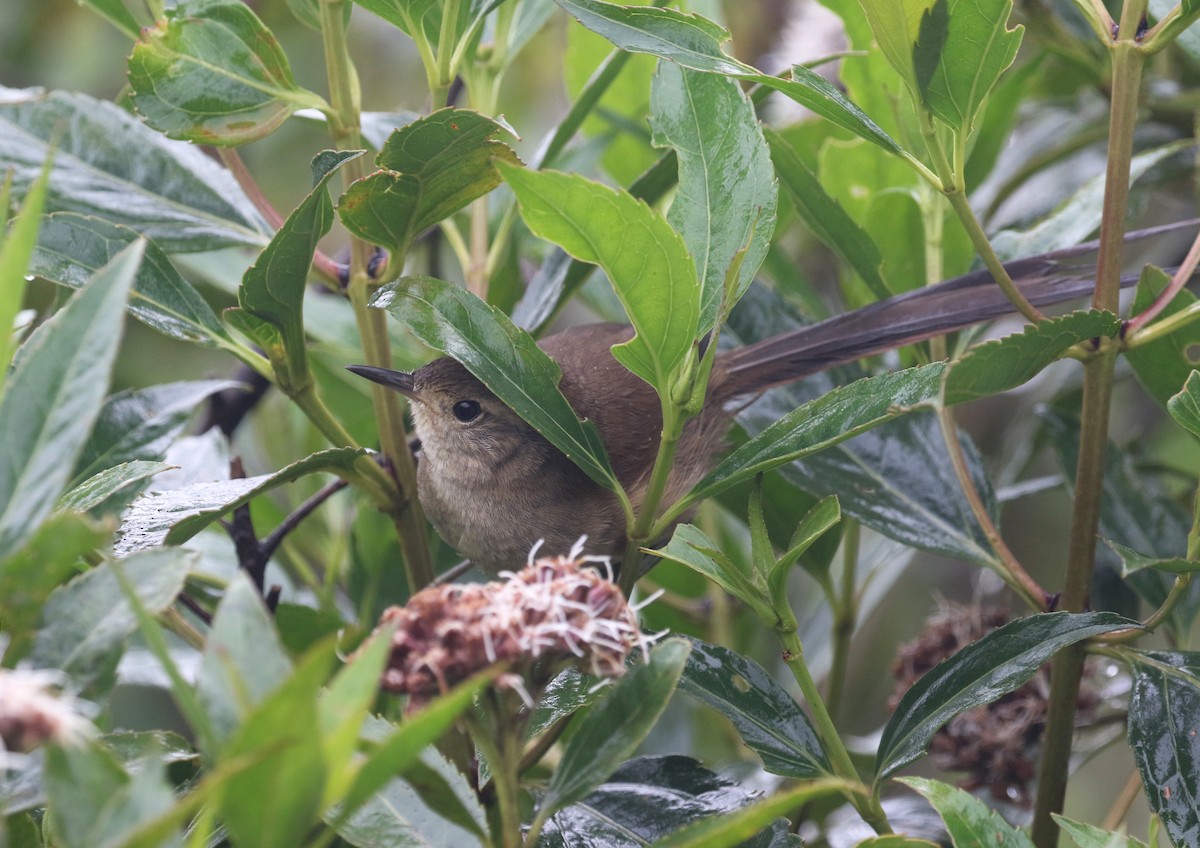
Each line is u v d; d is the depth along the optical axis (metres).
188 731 9.72
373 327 5.72
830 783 3.25
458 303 4.75
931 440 6.46
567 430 4.72
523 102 11.40
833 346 6.79
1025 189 9.01
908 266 7.47
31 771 3.18
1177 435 10.19
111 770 2.71
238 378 8.16
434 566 7.83
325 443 8.00
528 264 8.95
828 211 6.34
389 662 3.50
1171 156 8.57
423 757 3.69
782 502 7.04
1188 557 4.88
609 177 9.12
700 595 8.19
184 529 4.77
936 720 4.79
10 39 11.01
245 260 8.18
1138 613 6.70
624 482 7.11
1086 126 9.02
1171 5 6.05
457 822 3.52
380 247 5.88
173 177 6.17
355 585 7.30
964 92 4.65
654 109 4.80
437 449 7.32
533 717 4.54
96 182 6.07
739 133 4.70
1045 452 10.87
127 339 10.24
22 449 3.03
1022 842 3.77
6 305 3.07
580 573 3.72
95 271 5.37
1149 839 4.75
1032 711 6.80
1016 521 11.09
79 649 3.14
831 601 7.30
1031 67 7.51
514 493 7.24
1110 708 7.64
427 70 5.35
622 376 7.19
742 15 9.77
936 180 4.85
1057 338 4.51
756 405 7.26
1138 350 5.84
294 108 5.31
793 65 4.68
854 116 4.75
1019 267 6.59
